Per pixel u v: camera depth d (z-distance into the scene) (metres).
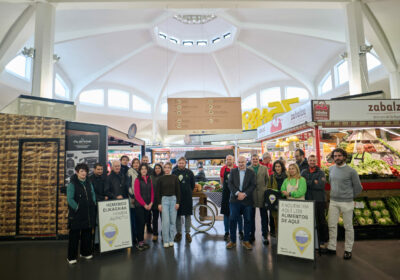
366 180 4.18
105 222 3.60
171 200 3.89
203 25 15.27
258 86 19.59
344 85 13.96
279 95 18.78
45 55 6.60
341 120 4.55
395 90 10.34
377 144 4.78
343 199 3.28
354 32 7.26
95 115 18.34
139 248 3.73
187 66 17.97
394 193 4.20
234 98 6.99
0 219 4.39
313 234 3.08
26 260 3.45
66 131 4.73
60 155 4.59
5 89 11.32
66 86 16.05
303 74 16.45
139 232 3.77
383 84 12.20
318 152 4.51
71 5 7.07
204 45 16.28
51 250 3.89
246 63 17.11
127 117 19.95
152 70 18.20
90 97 18.27
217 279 2.72
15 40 7.67
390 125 4.60
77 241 3.33
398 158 4.60
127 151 10.04
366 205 4.29
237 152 10.23
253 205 4.03
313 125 4.52
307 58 15.18
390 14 8.23
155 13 12.27
